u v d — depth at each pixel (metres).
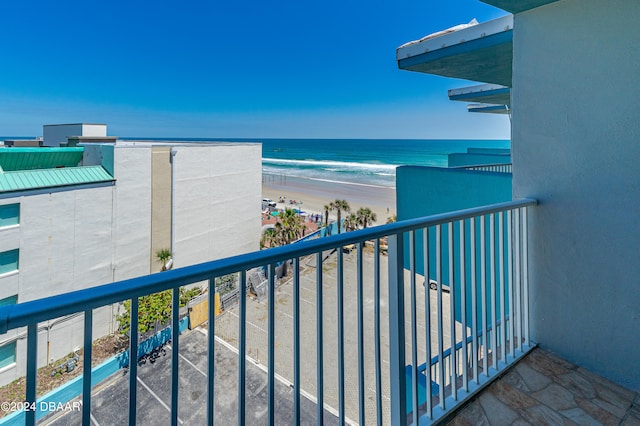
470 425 1.50
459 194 3.29
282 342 8.27
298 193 31.12
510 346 1.97
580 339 1.89
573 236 1.89
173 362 0.87
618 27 1.68
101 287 0.74
